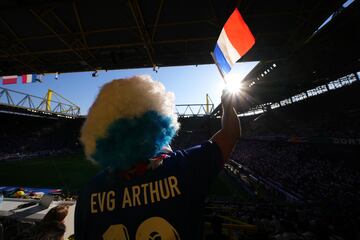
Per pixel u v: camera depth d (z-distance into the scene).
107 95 0.96
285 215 9.31
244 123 56.47
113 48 10.06
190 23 8.65
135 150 0.89
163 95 0.99
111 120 0.91
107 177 1.00
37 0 7.30
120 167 0.93
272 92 33.38
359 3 10.98
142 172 0.92
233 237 4.32
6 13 8.15
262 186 19.66
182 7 8.04
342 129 22.41
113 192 0.93
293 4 7.80
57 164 38.75
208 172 0.92
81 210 1.00
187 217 0.84
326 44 14.89
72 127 70.38
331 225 8.52
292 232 6.25
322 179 18.17
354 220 9.31
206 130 60.50
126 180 0.93
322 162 22.17
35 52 10.28
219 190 20.67
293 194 16.73
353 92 23.12
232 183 23.17
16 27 8.95
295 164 23.75
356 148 19.67
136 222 0.85
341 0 7.27
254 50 10.18
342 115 25.44
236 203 11.91
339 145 21.11
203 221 0.87
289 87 29.83
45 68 12.05
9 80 12.76
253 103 43.25
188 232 0.82
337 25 12.60
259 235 4.50
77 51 10.16
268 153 32.16
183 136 59.75
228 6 7.94
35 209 4.20
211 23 8.52
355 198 13.80
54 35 9.34
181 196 0.86
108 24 8.77
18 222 3.91
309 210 11.09
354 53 17.41
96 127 0.94
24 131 69.94
